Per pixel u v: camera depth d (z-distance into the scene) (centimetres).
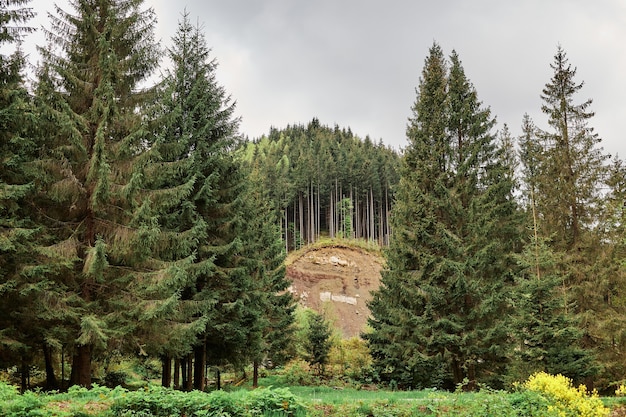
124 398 894
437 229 2216
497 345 1975
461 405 1092
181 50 2181
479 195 2320
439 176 2352
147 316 1415
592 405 1168
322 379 3178
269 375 3584
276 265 3166
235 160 2159
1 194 1238
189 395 961
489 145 2384
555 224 2455
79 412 837
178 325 1576
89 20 1611
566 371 1745
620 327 2069
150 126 1694
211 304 1733
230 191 2091
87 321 1296
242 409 923
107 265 1378
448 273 2145
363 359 3259
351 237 8081
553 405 1139
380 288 2484
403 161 2603
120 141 1565
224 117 2183
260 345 2241
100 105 1530
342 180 9056
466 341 2045
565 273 2306
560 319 1773
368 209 9156
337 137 14312
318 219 8606
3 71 1412
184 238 1619
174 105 2036
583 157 2436
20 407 803
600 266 2206
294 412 972
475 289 2017
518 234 2312
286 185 8150
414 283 2212
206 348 2103
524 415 1079
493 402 1080
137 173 1442
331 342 3375
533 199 2458
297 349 3419
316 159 9125
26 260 1346
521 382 1691
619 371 2053
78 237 1548
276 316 3067
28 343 1454
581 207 2406
